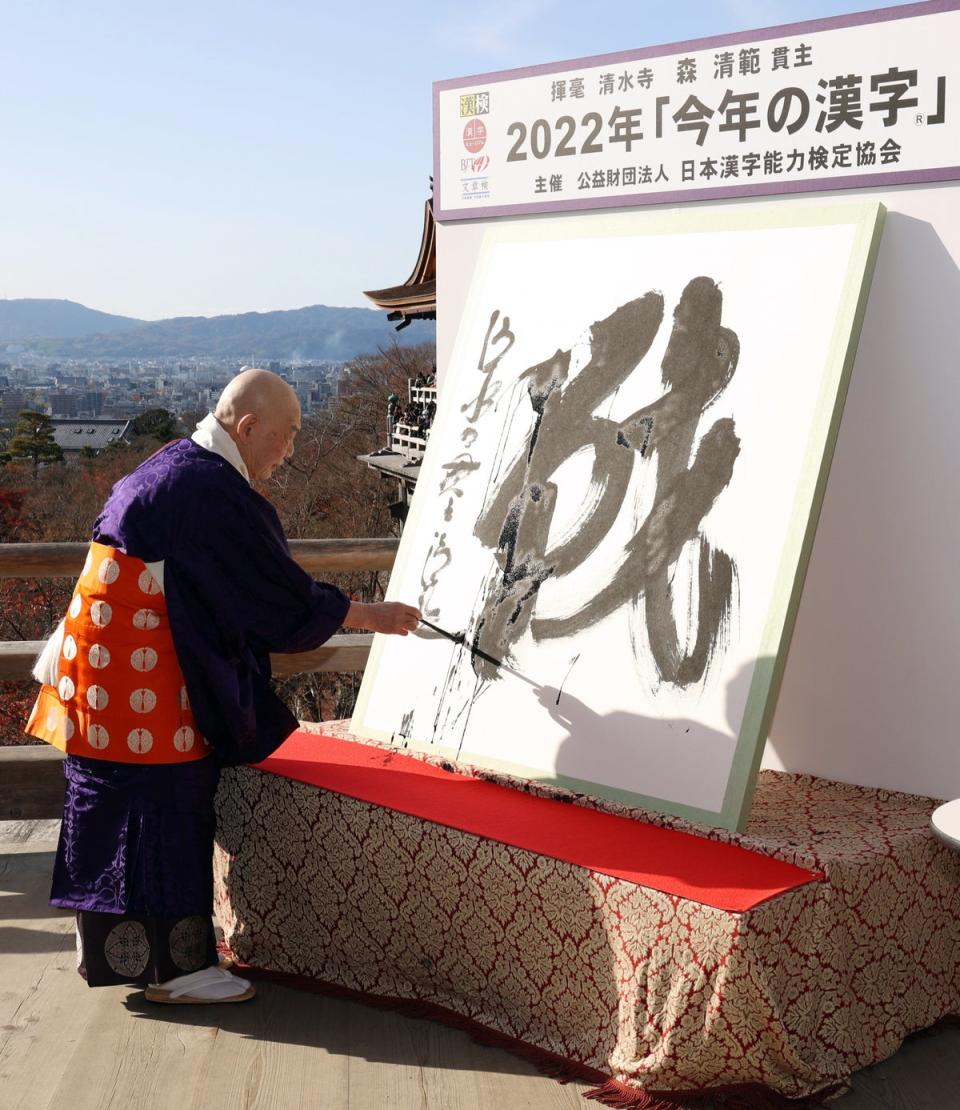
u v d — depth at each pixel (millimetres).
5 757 3689
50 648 2600
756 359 2568
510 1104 2178
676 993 2059
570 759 2600
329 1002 2623
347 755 2891
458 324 3467
